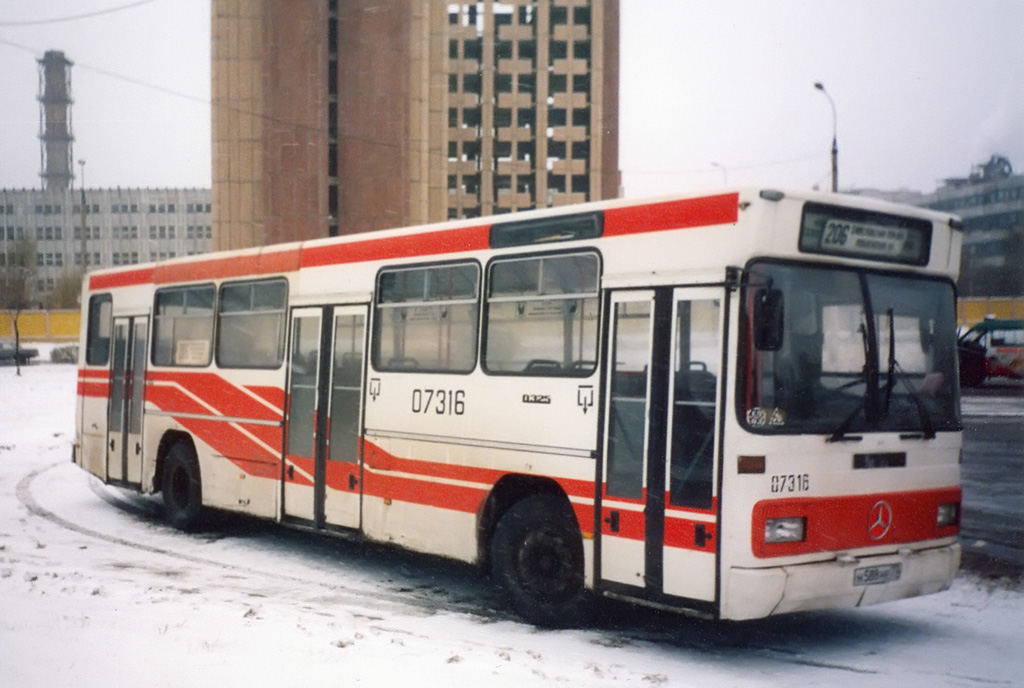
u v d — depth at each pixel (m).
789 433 6.38
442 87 60.41
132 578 8.84
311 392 9.77
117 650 5.94
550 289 7.59
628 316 6.97
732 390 6.28
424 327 8.67
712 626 7.61
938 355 7.28
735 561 6.19
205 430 11.28
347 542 11.38
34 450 21.02
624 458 6.90
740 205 6.39
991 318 31.16
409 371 8.73
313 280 9.90
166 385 11.98
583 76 77.25
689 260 6.62
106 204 79.50
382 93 49.06
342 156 49.03
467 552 8.09
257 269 10.68
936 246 7.29
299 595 8.48
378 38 48.97
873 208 6.89
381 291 9.14
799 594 6.27
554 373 7.47
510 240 7.95
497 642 6.96
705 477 6.37
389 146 49.03
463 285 8.34
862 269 6.89
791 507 6.33
